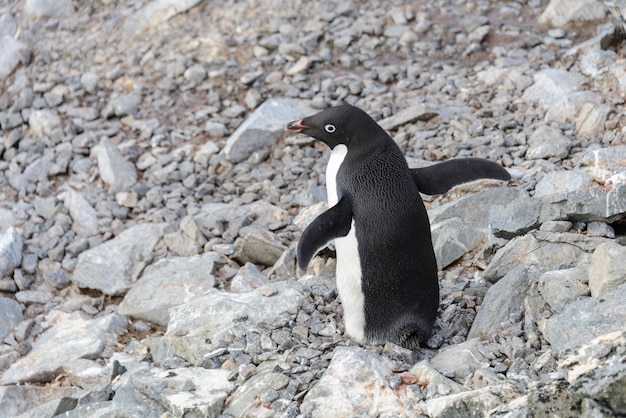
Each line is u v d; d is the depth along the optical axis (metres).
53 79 23.61
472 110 20.05
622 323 10.93
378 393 11.34
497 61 21.52
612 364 9.64
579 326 11.15
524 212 14.49
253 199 18.98
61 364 15.27
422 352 12.43
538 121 19.14
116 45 24.44
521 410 9.98
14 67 24.34
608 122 17.98
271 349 13.02
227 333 13.52
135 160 20.78
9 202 20.36
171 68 23.11
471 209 15.95
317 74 22.31
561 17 22.67
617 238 13.92
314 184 18.83
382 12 24.03
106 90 23.09
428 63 22.22
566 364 10.06
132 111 22.12
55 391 14.77
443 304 13.68
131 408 12.24
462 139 18.94
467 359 11.70
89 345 15.65
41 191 20.53
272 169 19.83
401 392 11.27
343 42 22.91
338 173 12.21
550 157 17.62
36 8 26.14
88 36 25.05
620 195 13.89
